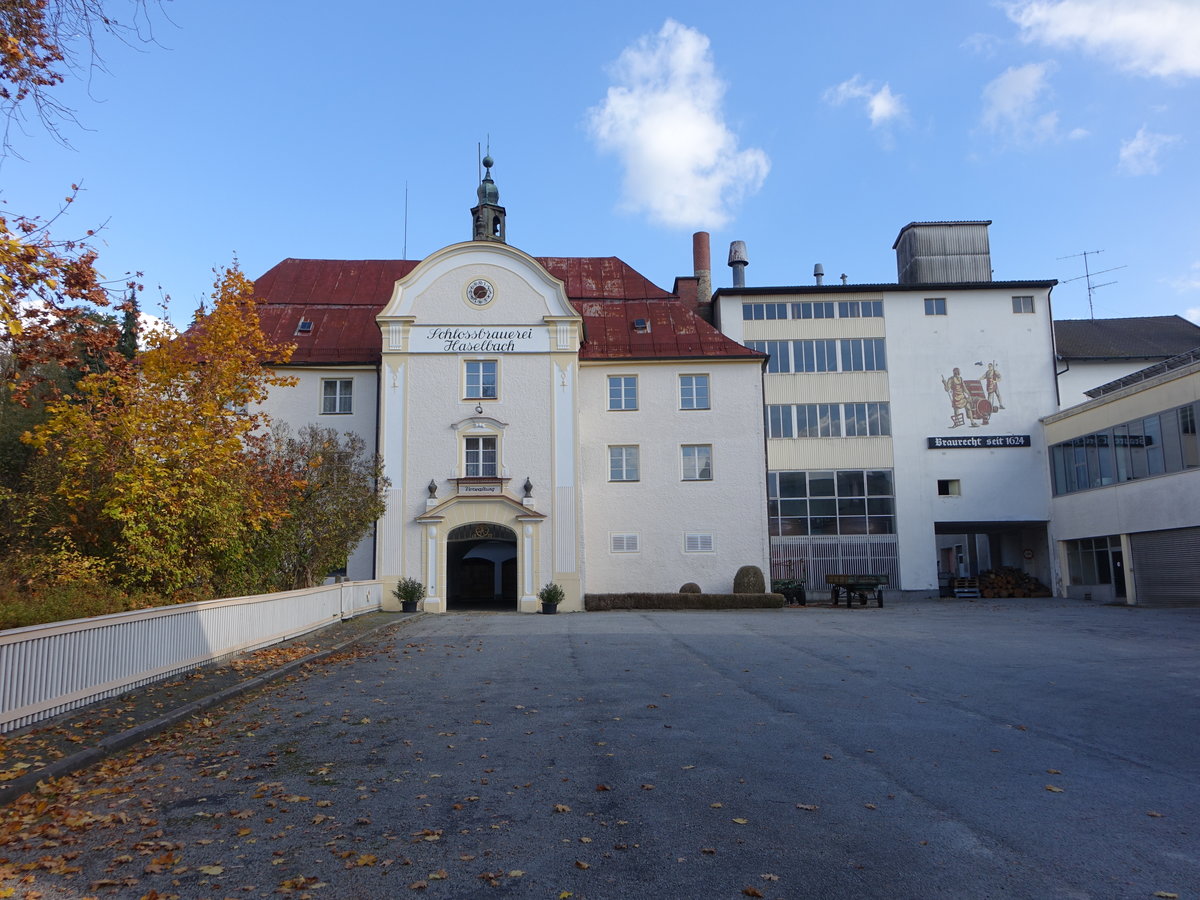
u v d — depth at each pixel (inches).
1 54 398.3
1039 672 553.9
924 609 1222.9
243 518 786.2
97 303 489.1
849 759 338.0
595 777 315.9
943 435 1581.0
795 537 1553.9
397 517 1217.4
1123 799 286.7
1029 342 1605.6
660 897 211.5
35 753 346.0
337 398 1309.1
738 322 1609.3
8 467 1116.5
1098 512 1396.4
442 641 771.4
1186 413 1183.6
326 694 499.8
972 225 1711.4
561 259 1594.5
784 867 229.6
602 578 1310.3
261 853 245.0
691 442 1341.0
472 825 265.9
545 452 1240.8
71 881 227.5
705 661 609.9
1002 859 234.4
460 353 1259.8
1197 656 624.4
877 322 1608.0
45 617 448.1
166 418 737.6
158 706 441.7
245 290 840.9
